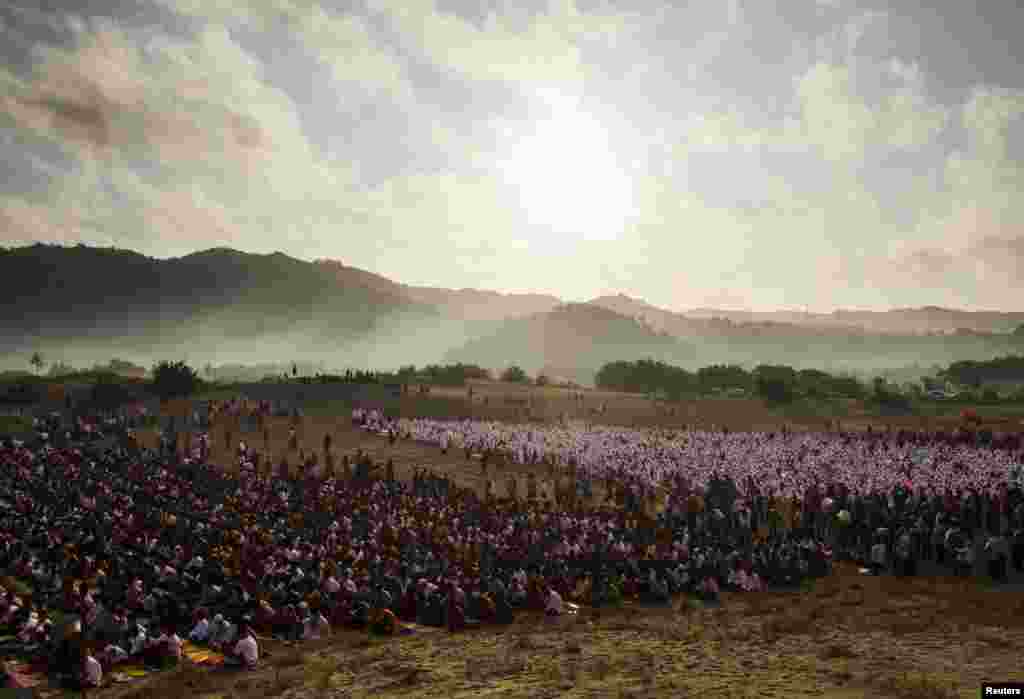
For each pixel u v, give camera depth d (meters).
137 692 16.70
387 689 15.74
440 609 23.11
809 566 26.95
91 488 40.66
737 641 18.34
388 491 43.09
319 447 65.56
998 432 72.62
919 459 50.97
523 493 48.22
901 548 26.61
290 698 15.61
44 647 19.47
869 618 19.92
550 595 23.72
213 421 74.62
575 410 97.25
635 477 47.03
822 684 13.77
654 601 24.81
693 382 137.62
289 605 22.75
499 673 16.50
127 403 88.75
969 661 15.04
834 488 37.75
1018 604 20.58
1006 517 31.69
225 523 33.16
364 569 26.14
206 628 21.12
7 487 40.72
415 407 93.12
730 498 39.88
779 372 129.75
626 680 15.11
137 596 23.55
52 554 28.27
